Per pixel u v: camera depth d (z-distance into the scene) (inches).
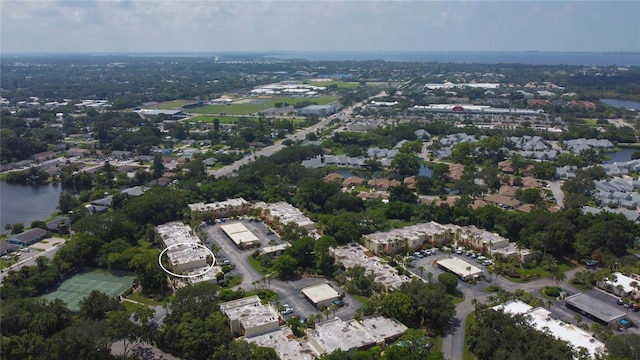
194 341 5841.5
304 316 7066.9
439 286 7253.9
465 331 6668.3
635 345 5595.5
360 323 6633.9
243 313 6737.2
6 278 7736.2
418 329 6599.4
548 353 5369.1
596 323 6589.6
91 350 5669.3
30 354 5536.4
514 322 6107.3
